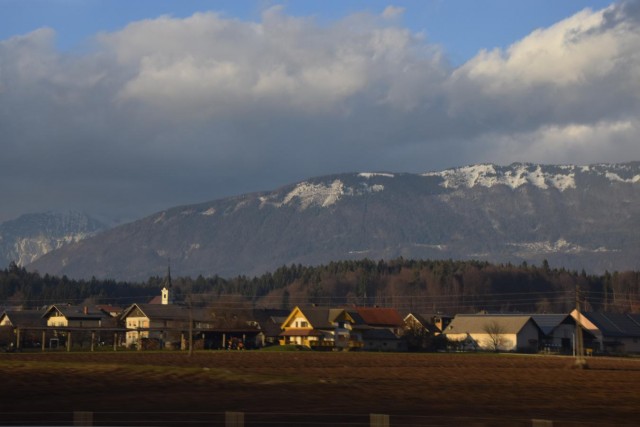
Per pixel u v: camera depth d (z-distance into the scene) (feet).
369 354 570.46
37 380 293.43
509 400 261.24
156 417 205.87
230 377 314.96
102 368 340.80
